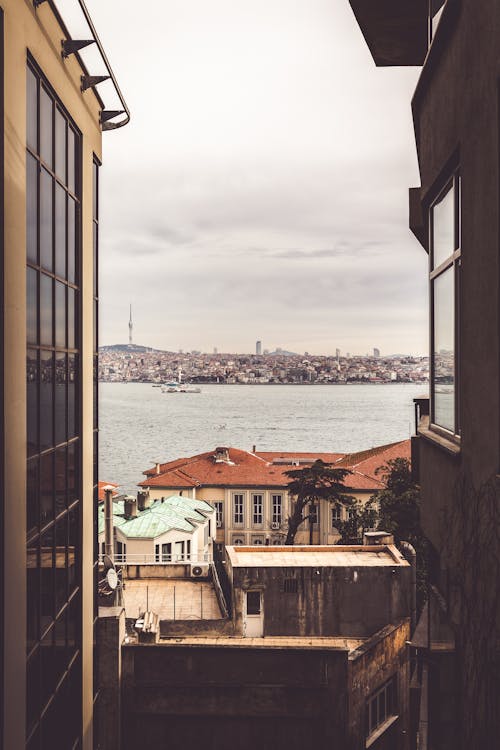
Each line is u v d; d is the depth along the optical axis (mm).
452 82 8500
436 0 10211
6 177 10281
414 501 50594
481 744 7254
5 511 10359
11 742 10672
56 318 13656
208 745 21953
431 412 10297
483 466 7207
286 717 22031
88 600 16078
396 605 34031
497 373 6809
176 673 22031
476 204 7434
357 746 24844
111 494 29328
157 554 62188
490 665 6969
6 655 10445
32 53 11539
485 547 7117
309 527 98250
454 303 8688
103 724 21391
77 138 15383
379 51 16891
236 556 36906
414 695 20625
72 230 15016
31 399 11938
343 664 22062
